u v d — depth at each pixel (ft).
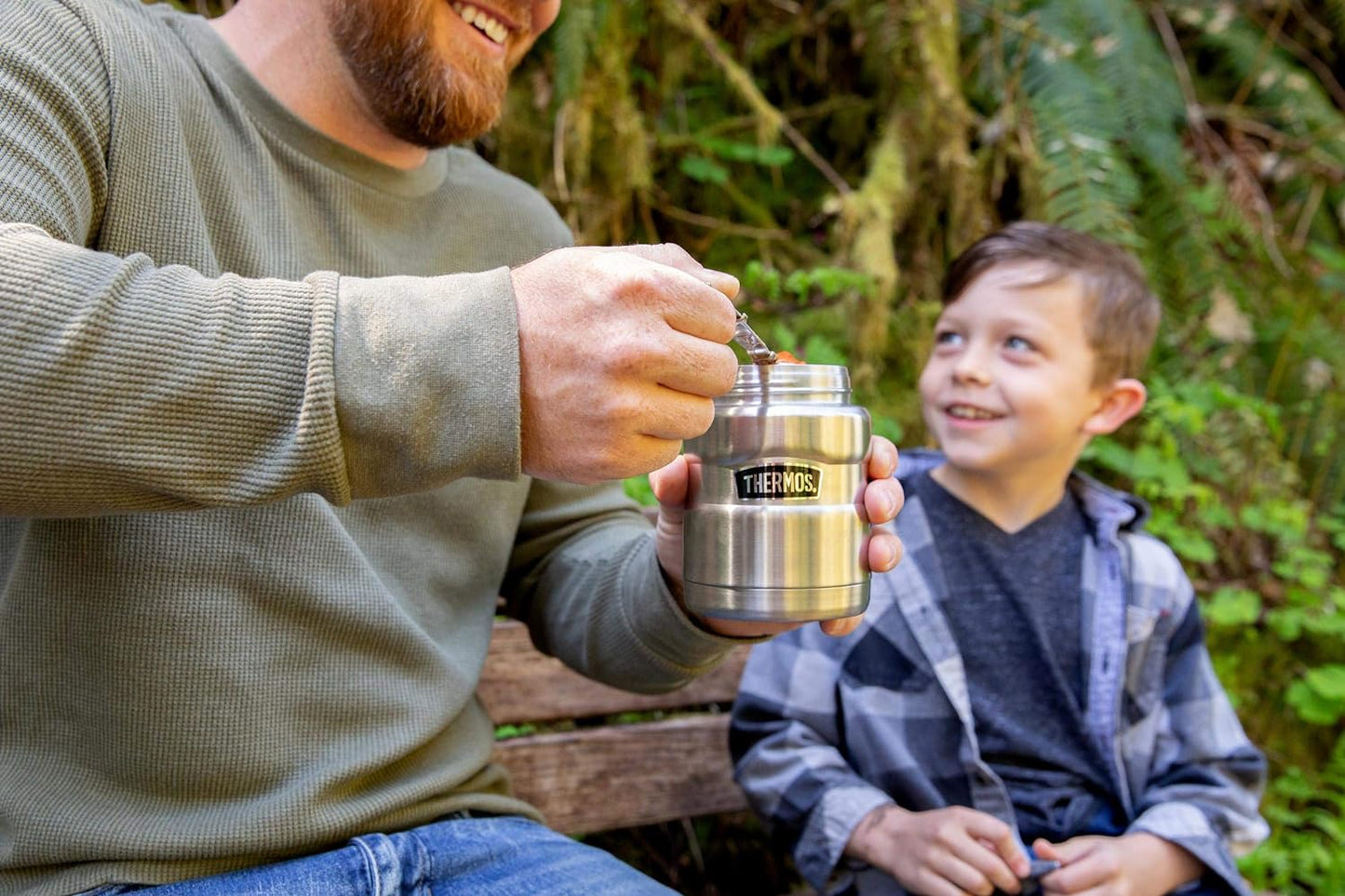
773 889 6.24
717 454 2.56
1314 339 8.32
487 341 2.07
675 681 3.38
